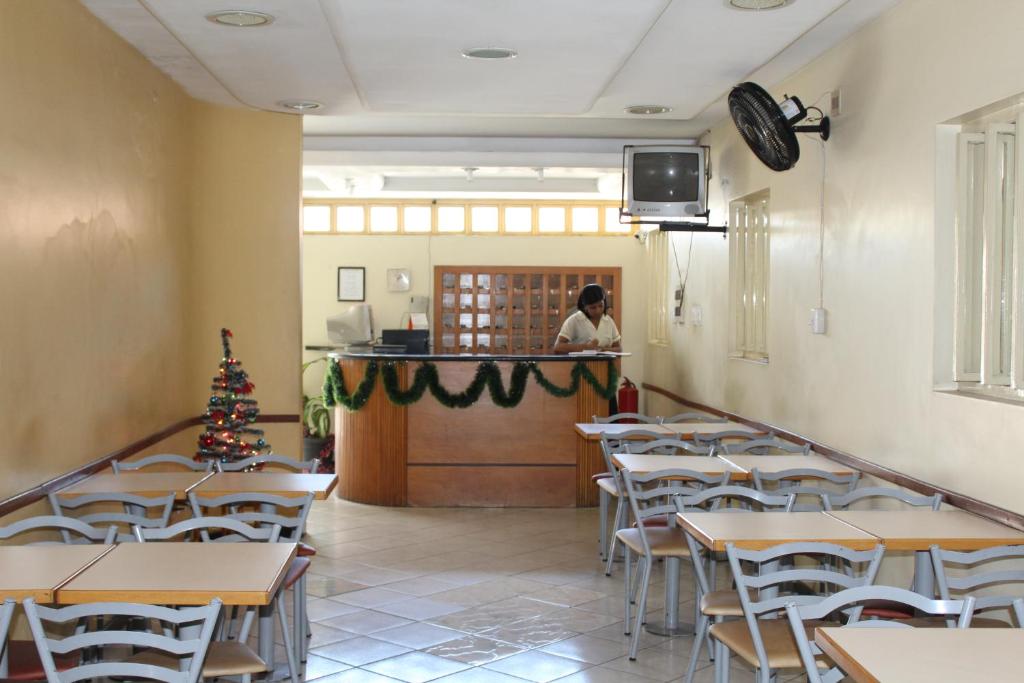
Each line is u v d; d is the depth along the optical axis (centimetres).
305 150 906
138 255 593
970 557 344
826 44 566
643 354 1189
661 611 557
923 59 466
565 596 584
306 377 1193
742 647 369
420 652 487
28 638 433
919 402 470
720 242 800
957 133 455
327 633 516
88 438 509
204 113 739
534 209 1202
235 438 635
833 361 570
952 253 455
